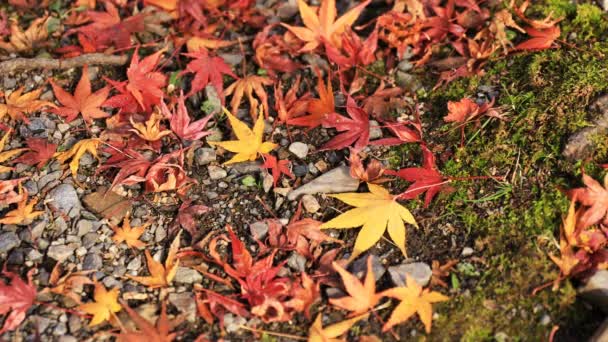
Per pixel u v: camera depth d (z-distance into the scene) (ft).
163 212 2.83
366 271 2.69
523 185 2.80
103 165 2.89
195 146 2.95
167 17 3.23
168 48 3.20
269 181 2.86
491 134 2.88
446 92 3.01
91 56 3.12
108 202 2.84
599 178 2.76
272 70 3.11
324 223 2.74
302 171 2.89
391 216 2.73
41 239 2.76
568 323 2.62
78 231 2.77
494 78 3.00
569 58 2.95
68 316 2.63
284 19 3.29
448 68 3.06
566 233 2.68
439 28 3.09
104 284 2.69
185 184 2.87
